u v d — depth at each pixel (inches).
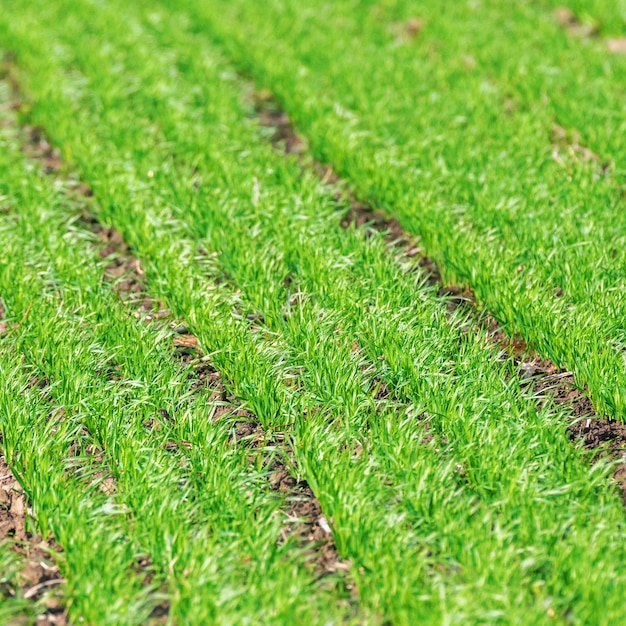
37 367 165.0
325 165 199.2
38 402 160.2
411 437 154.3
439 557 145.6
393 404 159.8
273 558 146.2
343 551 148.4
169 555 146.3
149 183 191.8
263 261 175.8
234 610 142.6
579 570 143.3
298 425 157.2
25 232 183.5
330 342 164.4
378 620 143.6
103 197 191.0
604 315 165.8
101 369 165.0
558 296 172.2
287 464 156.3
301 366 163.6
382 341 164.6
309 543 150.0
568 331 164.1
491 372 160.9
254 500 150.9
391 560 144.6
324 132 201.6
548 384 163.6
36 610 145.7
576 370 162.4
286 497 153.6
